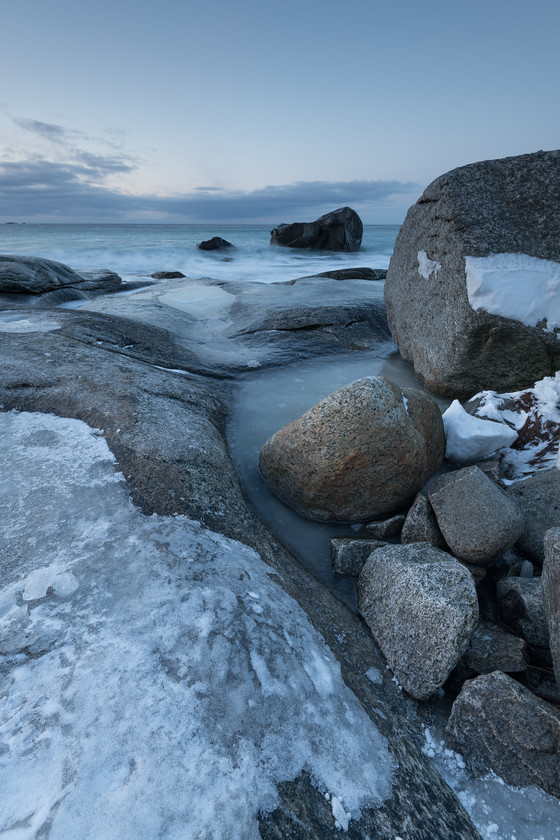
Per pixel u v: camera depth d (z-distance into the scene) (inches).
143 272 707.4
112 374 144.8
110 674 55.8
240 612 66.5
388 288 213.5
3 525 84.1
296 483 112.7
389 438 104.5
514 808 60.2
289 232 994.1
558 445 125.1
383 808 53.2
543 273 136.6
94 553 76.1
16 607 66.7
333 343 228.4
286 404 166.6
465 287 141.6
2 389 130.6
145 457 103.3
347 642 79.9
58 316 213.5
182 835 43.1
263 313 262.7
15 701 53.7
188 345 223.3
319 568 103.2
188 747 49.6
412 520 102.4
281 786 49.8
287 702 58.3
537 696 72.1
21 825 43.0
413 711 73.1
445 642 72.6
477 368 152.5
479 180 145.0
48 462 102.4
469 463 131.4
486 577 100.0
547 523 102.7
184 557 74.9
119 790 45.5
